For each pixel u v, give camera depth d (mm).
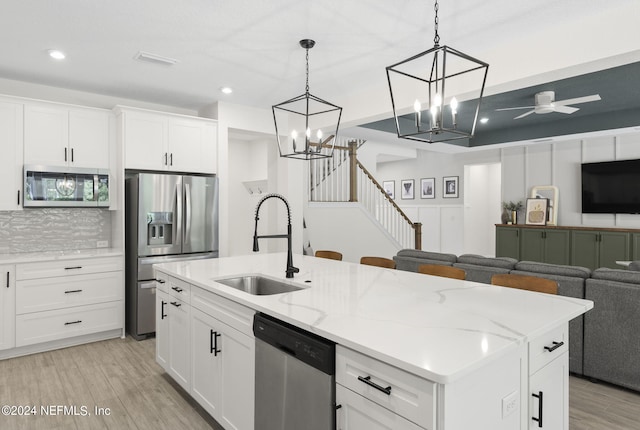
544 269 3195
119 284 4020
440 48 1677
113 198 4184
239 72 3723
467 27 2795
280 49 3176
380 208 7152
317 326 1561
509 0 2432
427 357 1248
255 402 1955
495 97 5094
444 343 1376
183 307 2666
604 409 2613
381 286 2324
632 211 6289
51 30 2842
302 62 3459
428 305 1882
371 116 4246
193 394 2537
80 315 3787
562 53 2781
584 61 2674
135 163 4160
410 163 9586
